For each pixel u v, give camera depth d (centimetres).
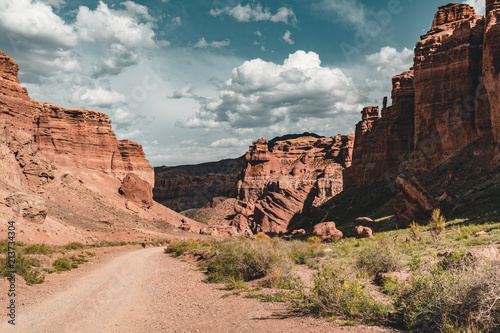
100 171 13162
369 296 916
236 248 1967
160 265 2689
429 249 2055
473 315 644
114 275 2073
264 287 1456
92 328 930
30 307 1166
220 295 1355
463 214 3581
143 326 944
